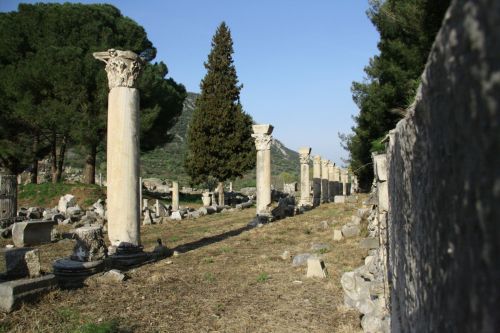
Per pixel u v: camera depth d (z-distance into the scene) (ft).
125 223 35.37
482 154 4.09
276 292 26.08
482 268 4.17
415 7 50.44
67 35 101.50
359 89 77.20
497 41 3.67
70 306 23.25
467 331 4.68
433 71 5.98
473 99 4.27
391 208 14.05
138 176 36.50
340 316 21.08
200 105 115.44
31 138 108.58
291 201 98.02
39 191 102.37
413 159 8.42
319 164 108.06
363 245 37.22
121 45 106.22
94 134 93.61
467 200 4.60
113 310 22.85
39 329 19.70
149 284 28.32
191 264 34.94
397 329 12.57
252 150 115.55
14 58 99.76
